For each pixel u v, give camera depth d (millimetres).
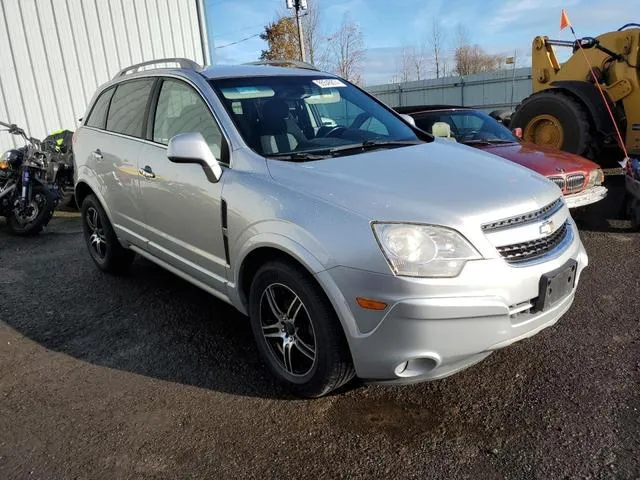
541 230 2758
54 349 3666
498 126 7316
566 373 3131
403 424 2752
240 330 3885
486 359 3324
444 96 26812
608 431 2604
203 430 2762
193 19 11133
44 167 6949
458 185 2816
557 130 8266
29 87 9078
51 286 4840
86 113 5242
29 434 2766
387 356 2496
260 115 3516
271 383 3172
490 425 2709
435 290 2420
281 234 2762
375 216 2533
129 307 4328
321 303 2664
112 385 3201
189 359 3480
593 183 6000
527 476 2352
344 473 2426
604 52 8344
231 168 3232
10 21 8781
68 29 9422
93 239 5145
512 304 2586
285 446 2619
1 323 4074
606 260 5148
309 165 3029
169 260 3910
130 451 2619
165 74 4043
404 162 3137
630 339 3498
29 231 6566
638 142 8117
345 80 4426
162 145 3887
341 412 2867
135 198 4125
